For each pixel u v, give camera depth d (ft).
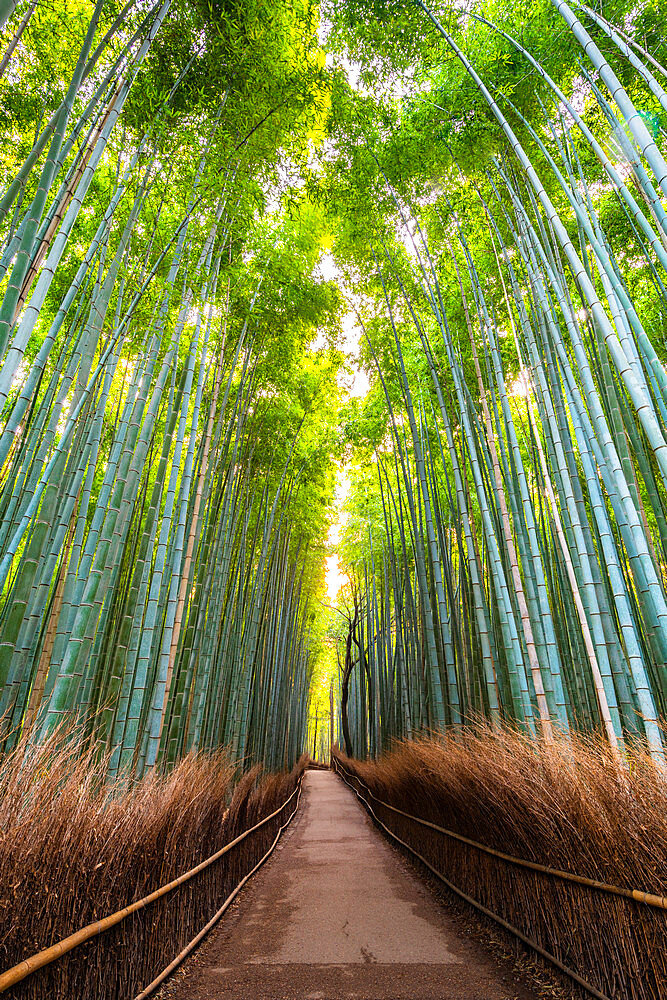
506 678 13.99
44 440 10.25
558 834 6.65
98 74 10.41
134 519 15.52
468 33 13.91
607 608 10.09
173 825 7.59
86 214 14.69
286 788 22.88
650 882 5.08
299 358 22.57
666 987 4.83
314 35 13.41
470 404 15.53
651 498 11.38
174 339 11.48
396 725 22.11
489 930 8.77
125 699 10.35
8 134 11.50
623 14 10.89
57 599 11.44
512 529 13.28
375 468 30.81
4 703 7.57
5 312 5.96
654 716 7.47
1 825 4.26
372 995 6.73
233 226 13.01
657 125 11.83
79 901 4.91
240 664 19.10
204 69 11.75
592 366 12.53
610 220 13.94
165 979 6.91
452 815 10.94
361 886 12.50
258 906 10.99
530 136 12.94
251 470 21.59
